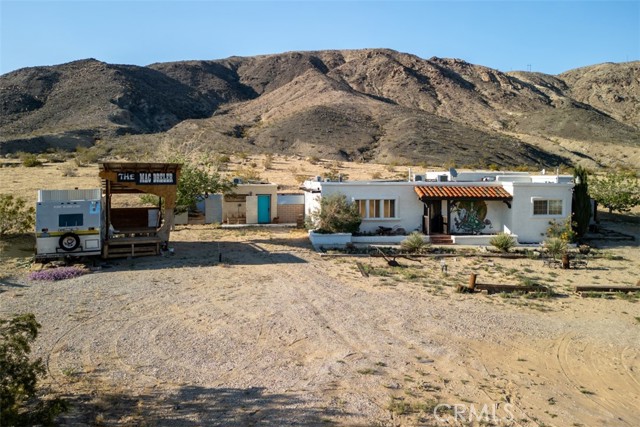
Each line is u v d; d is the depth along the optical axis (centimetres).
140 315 1410
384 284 1883
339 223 2670
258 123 14200
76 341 1194
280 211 3531
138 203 3506
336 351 1202
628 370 1185
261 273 1980
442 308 1595
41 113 13250
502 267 2275
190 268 2023
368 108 14062
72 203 2027
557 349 1293
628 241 3064
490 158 9281
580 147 13162
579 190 3048
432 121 12325
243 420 864
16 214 2345
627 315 1614
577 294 1845
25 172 4859
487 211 2972
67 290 1631
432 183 2927
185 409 895
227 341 1240
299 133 11012
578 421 931
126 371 1044
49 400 857
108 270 1950
